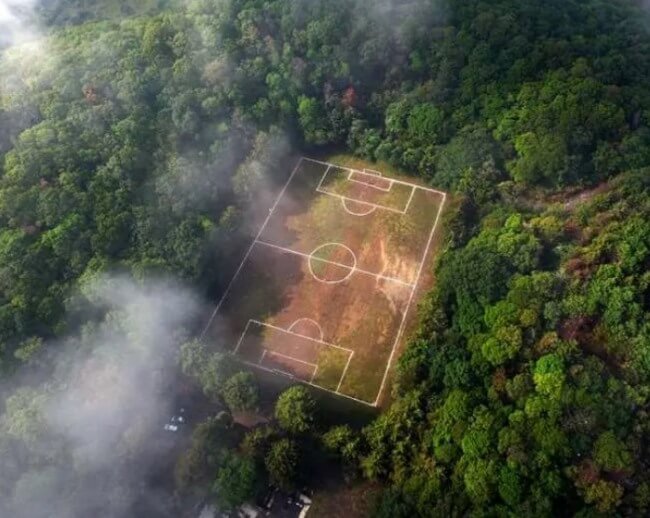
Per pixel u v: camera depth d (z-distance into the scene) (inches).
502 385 2391.7
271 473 2482.8
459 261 2768.2
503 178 3223.4
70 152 3294.8
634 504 2025.1
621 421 2137.1
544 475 2098.9
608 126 3014.3
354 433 2578.7
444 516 2210.9
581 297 2440.9
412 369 2637.8
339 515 2486.5
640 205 2669.8
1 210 3075.8
